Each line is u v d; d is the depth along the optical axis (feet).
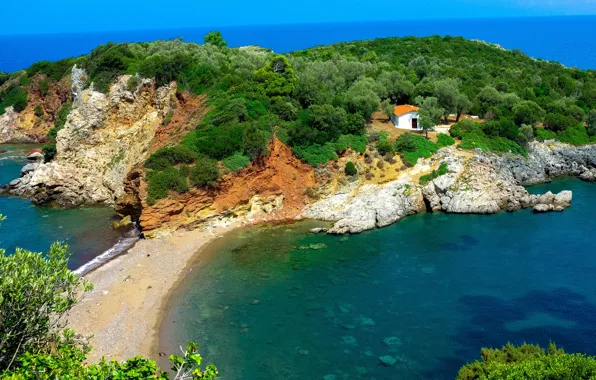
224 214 204.23
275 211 213.66
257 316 139.23
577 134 276.62
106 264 170.30
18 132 403.95
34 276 84.02
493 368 90.02
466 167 226.17
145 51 295.07
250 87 236.02
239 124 215.10
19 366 76.38
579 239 185.06
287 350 123.44
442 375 113.09
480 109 286.25
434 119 259.80
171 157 199.52
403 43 445.78
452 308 141.18
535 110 278.87
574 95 338.95
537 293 147.95
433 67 351.46
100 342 125.59
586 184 250.78
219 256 177.88
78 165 246.68
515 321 133.80
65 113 339.36
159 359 119.96
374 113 282.97
